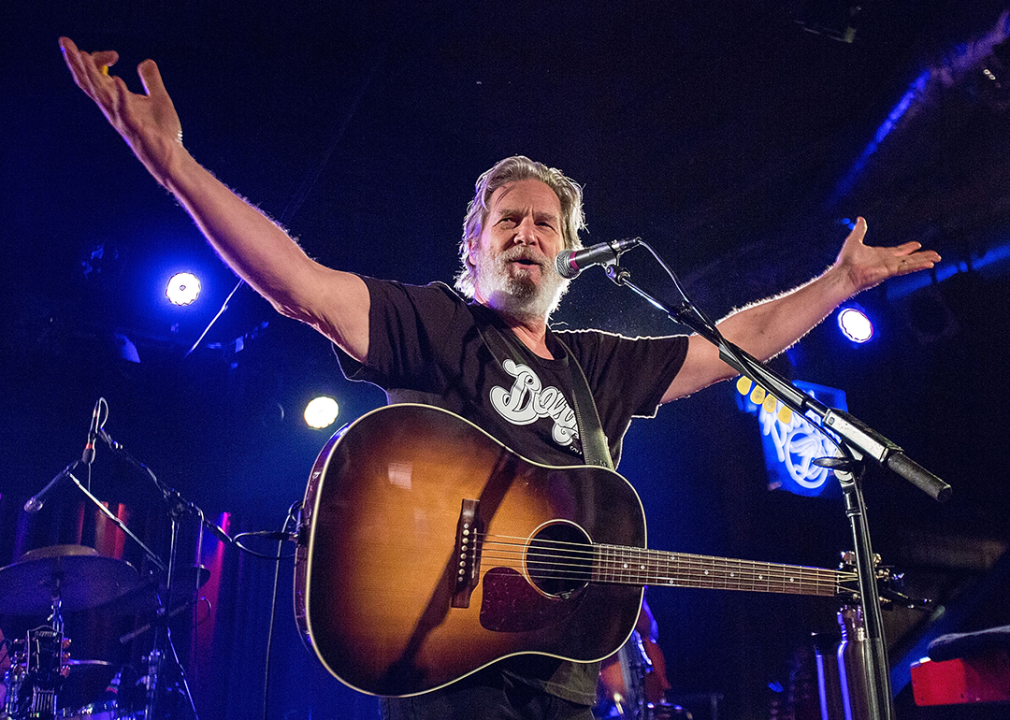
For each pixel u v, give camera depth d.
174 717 5.42
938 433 8.65
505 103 6.22
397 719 2.00
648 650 5.20
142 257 6.55
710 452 8.38
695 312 2.39
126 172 6.16
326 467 1.95
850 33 5.49
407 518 2.00
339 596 1.88
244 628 7.31
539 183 2.74
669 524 8.22
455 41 5.58
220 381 7.18
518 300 2.50
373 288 2.22
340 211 6.61
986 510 8.61
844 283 2.80
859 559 2.09
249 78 5.66
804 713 7.31
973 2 5.34
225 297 6.78
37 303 6.39
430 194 6.77
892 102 6.23
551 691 2.04
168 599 5.18
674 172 6.99
